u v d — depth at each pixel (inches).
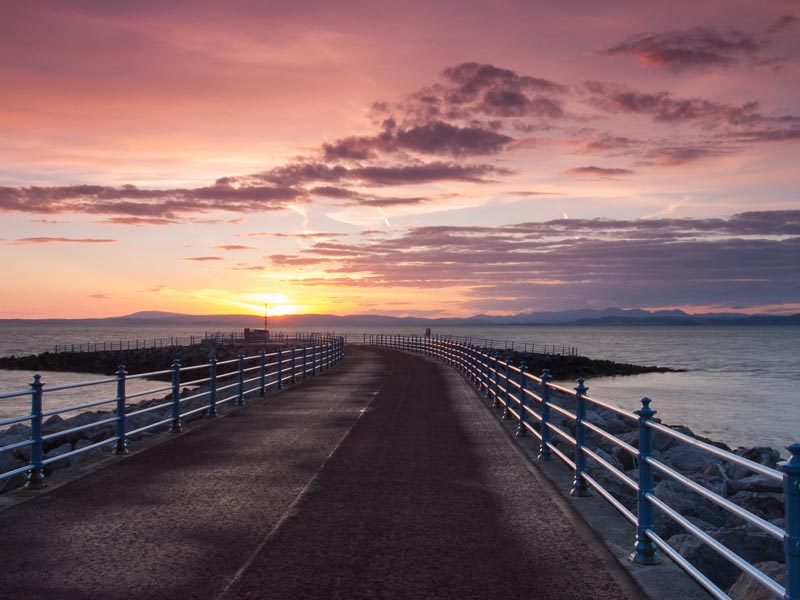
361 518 307.1
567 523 300.0
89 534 282.5
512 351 3132.4
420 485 374.9
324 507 326.6
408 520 304.0
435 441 527.8
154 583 226.7
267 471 412.2
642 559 248.7
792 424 1497.3
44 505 331.0
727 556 190.2
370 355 2218.3
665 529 367.6
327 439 536.4
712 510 429.4
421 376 1256.2
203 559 250.5
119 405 474.0
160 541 272.5
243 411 723.4
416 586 223.8
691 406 1829.5
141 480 386.9
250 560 249.3
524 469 421.1
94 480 387.5
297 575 233.6
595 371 3048.7
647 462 254.2
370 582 227.1
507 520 304.5
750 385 2485.2
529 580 229.9
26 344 7180.1
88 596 215.6
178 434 563.5
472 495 351.9
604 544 270.5
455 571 238.1
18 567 242.5
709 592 219.8
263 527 292.2
